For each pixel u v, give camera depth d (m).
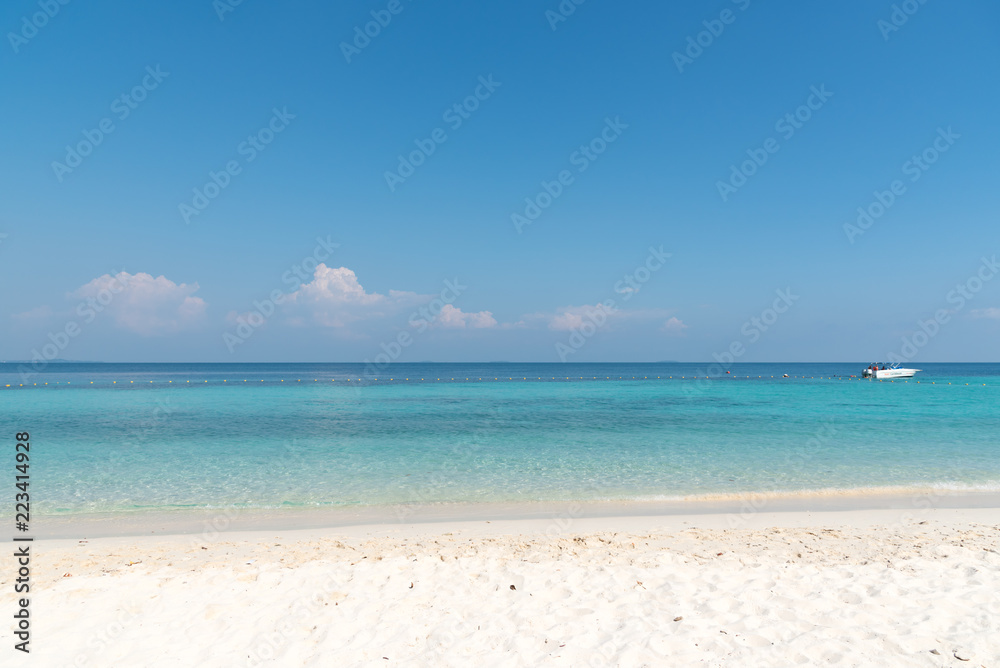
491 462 15.48
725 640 5.07
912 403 33.41
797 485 12.77
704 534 9.03
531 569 7.19
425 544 8.61
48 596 6.35
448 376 96.69
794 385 56.50
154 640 5.30
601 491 12.36
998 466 14.62
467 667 4.76
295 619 5.73
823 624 5.37
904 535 8.79
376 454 16.66
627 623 5.49
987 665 4.50
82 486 12.84
